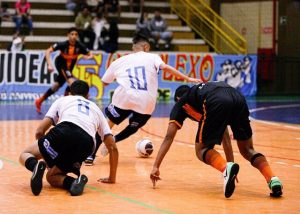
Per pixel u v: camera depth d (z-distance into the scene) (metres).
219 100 7.24
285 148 11.67
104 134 7.77
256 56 27.06
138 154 10.53
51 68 16.56
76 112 7.48
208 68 25.61
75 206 6.67
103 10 28.45
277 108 21.38
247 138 7.52
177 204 6.85
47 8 28.52
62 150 7.32
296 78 29.23
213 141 7.27
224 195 7.28
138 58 9.45
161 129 14.52
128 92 9.30
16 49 24.03
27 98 22.52
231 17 31.42
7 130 13.60
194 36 29.81
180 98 7.61
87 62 22.98
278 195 7.30
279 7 29.47
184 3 30.33
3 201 6.88
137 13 29.80
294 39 29.58
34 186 7.09
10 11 27.38
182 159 10.18
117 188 7.71
